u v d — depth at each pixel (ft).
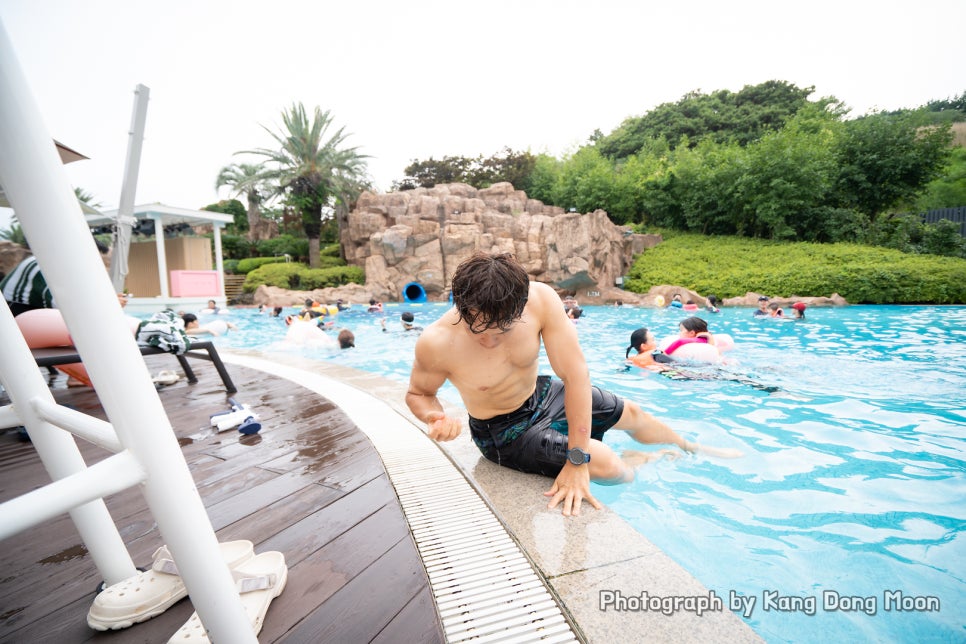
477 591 4.43
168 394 12.28
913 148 69.36
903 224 61.11
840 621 4.73
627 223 80.79
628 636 3.87
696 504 7.27
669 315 39.14
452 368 6.57
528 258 60.29
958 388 14.24
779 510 7.06
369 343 28.25
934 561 5.73
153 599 3.95
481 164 110.42
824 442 9.87
